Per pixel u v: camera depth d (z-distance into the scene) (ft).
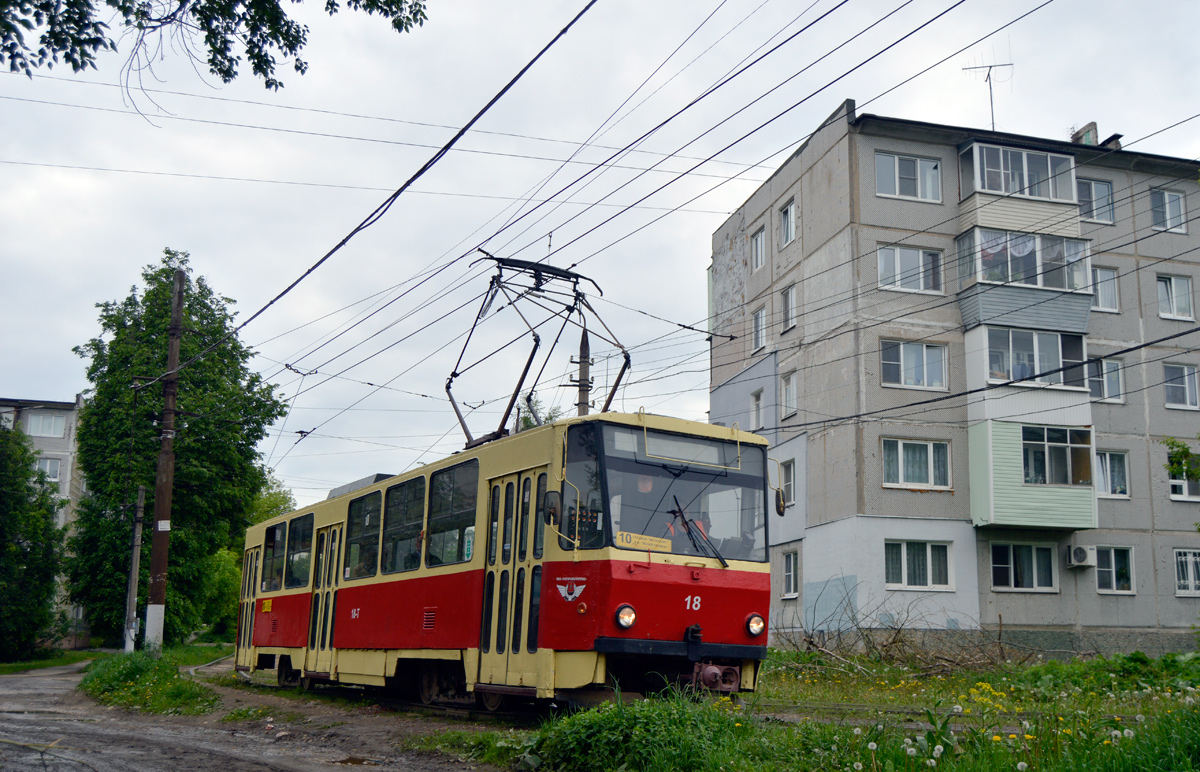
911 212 90.74
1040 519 85.56
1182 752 19.84
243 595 73.36
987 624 85.30
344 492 57.26
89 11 29.58
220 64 33.35
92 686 62.49
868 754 22.67
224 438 124.16
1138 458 94.32
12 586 127.54
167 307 124.77
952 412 88.17
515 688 36.70
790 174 102.12
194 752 34.17
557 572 35.70
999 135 91.15
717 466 38.65
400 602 46.73
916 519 85.81
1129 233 98.22
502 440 40.57
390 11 33.35
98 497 126.31
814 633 75.25
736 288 113.91
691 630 35.94
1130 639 89.51
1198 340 98.53
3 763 30.35
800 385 96.84
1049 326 89.04
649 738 25.53
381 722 40.93
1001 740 22.79
